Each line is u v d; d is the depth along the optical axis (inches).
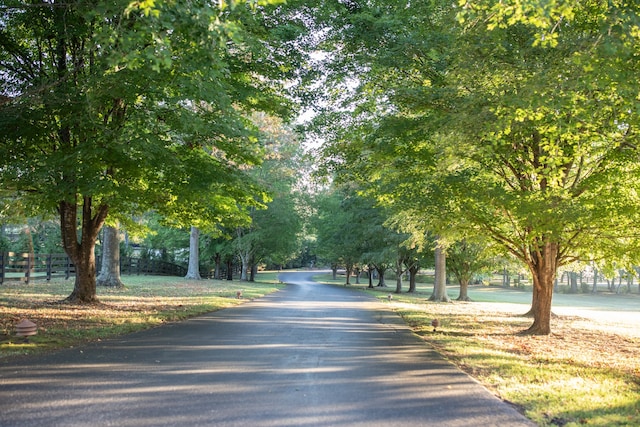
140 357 344.5
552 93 338.6
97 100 448.8
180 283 1286.9
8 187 547.5
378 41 522.6
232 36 266.8
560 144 471.8
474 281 3147.1
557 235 480.4
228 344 408.8
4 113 434.0
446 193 536.7
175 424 206.7
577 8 335.6
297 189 1936.5
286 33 530.3
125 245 1732.3
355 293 1374.3
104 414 217.3
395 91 514.9
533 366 363.6
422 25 513.3
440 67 496.1
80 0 381.7
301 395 257.1
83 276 657.0
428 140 556.4
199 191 516.1
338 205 1929.1
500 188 506.6
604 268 603.8
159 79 424.2
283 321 584.4
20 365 309.7
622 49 299.9
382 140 557.6
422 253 1416.1
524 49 381.1
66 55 560.4
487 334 565.9
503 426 215.5
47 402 233.5
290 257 2068.2
